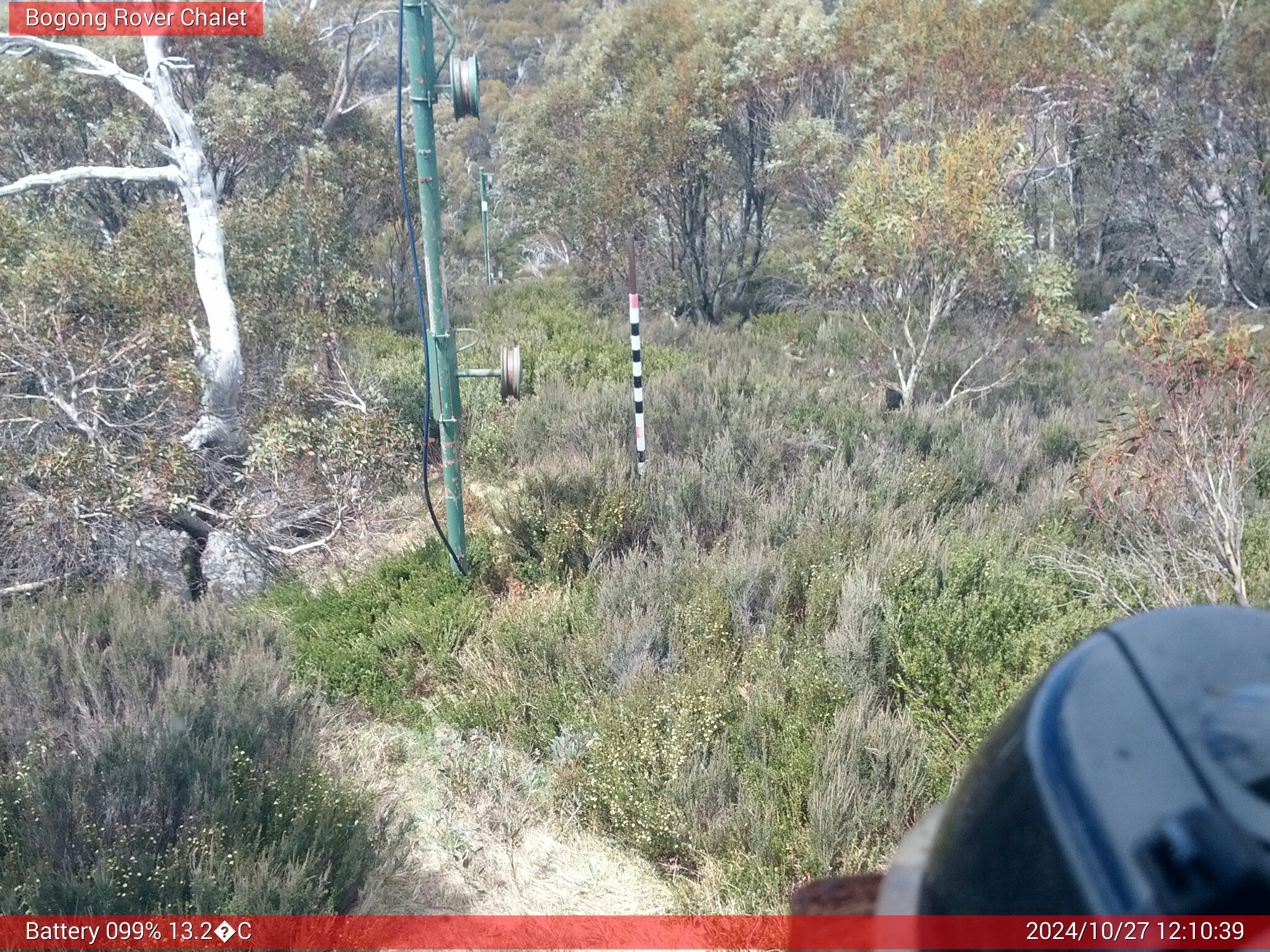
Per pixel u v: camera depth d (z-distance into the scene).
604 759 4.68
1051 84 16.50
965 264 10.60
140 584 7.27
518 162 20.48
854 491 7.53
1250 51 15.51
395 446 8.63
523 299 18.17
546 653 5.65
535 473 7.83
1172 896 0.56
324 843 4.05
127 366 8.35
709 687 5.00
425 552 7.06
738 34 17.33
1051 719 0.72
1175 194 16.77
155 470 7.59
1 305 8.08
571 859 4.42
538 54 54.84
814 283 13.95
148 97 8.59
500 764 4.95
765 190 17.14
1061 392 11.25
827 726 4.74
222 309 8.73
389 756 5.11
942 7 16.86
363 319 12.44
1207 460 5.30
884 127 16.22
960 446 8.73
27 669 5.07
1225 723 0.64
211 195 8.82
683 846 4.31
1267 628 0.75
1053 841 0.63
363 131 18.30
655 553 6.86
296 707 5.11
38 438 8.17
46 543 7.21
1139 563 5.24
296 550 7.93
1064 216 20.14
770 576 6.18
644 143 16.16
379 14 18.75
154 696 5.16
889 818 4.18
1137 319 6.06
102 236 15.72
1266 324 13.15
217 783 4.27
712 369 12.10
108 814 4.07
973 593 5.32
